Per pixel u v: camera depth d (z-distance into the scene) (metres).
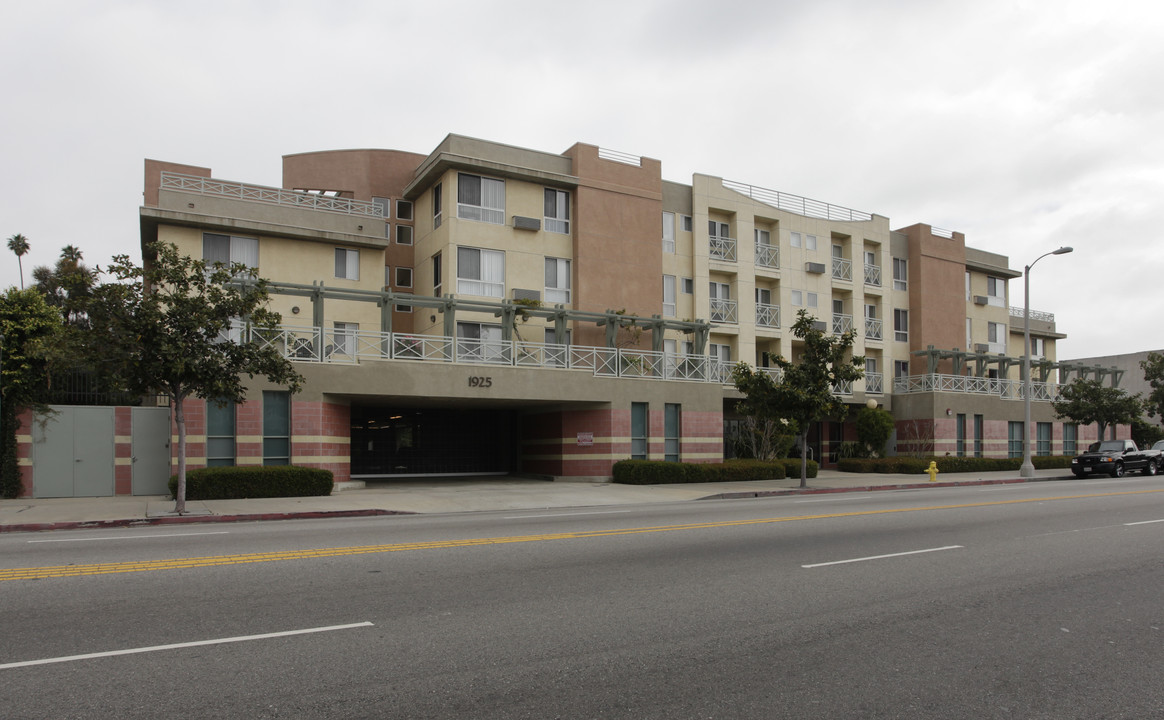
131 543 11.06
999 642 6.29
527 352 26.84
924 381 38.16
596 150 31.00
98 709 4.61
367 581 8.25
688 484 25.36
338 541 11.23
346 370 21.94
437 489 23.27
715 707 4.80
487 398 24.09
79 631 6.21
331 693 4.91
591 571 8.93
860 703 4.91
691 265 34.03
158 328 15.02
